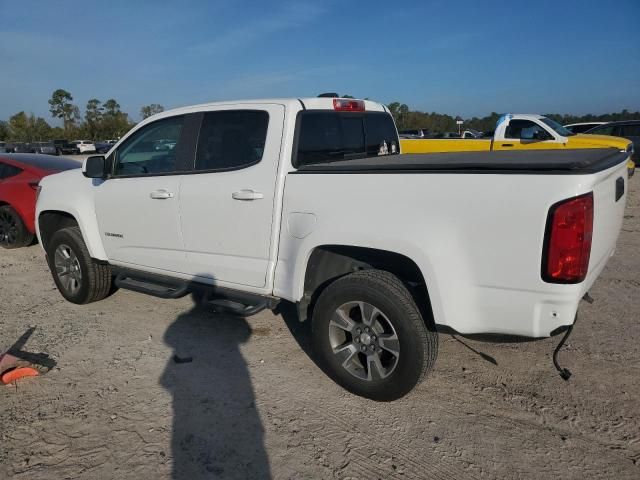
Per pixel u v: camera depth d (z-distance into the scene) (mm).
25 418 3129
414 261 2854
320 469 2648
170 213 4094
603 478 2539
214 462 2713
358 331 3205
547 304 2559
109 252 4738
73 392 3434
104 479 2590
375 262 3391
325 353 3375
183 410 3197
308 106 3674
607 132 17547
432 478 2564
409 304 2963
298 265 3357
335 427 3002
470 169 2732
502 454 2732
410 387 3041
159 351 4047
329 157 3881
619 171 3047
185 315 4816
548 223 2465
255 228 3582
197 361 3865
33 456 2771
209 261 3930
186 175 4008
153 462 2717
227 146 3807
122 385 3518
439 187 2754
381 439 2883
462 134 25250
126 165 4551
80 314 4898
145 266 4453
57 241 5062
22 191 7699
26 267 6812
